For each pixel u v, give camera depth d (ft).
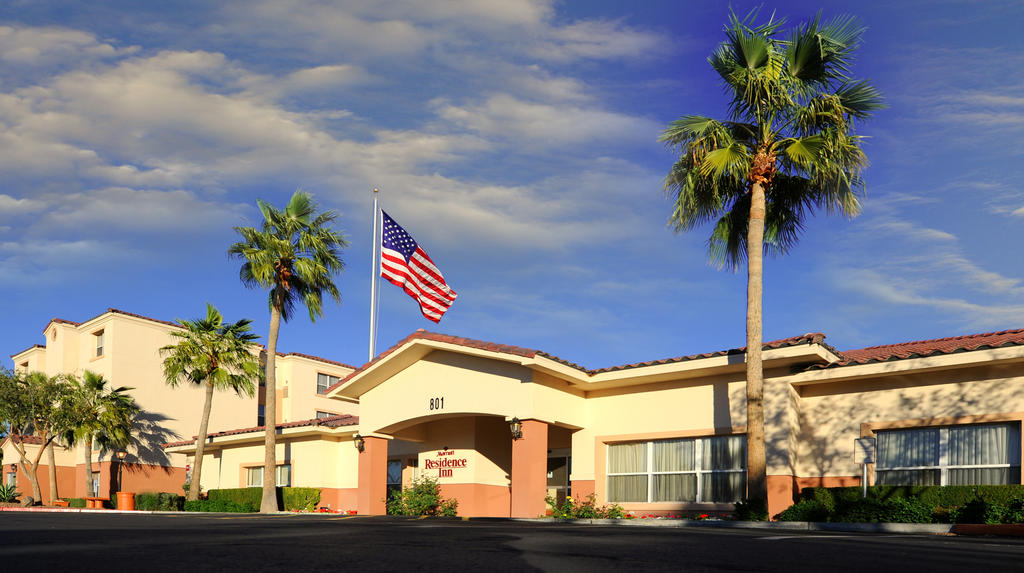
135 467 158.40
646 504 78.43
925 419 64.49
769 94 67.21
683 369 74.90
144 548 31.60
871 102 68.95
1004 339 66.74
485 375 80.64
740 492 73.31
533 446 76.54
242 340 138.31
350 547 32.60
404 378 87.61
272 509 106.32
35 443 168.35
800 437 71.20
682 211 73.31
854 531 56.90
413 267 98.68
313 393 182.91
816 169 68.54
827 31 69.05
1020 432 60.39
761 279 68.49
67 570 24.68
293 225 113.80
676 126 71.36
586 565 27.30
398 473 101.24
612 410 82.48
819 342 67.31
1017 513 54.13
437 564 27.12
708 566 27.30
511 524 58.85
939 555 31.32
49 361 174.50
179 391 166.91
